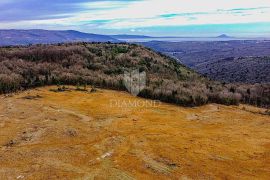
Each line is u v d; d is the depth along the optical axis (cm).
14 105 2761
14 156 1695
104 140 1956
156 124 2355
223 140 2034
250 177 1498
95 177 1457
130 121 2403
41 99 3033
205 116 2692
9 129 2136
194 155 1745
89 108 2752
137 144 1891
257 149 1883
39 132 2073
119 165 1591
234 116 2744
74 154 1731
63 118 2408
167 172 1525
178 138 2033
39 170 1528
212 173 1527
